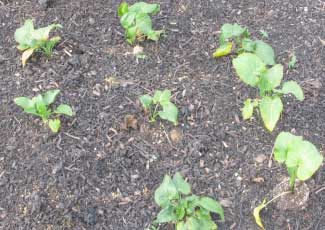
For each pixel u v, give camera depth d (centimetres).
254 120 164
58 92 160
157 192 136
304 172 132
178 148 157
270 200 146
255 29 192
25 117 162
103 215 143
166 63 179
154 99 158
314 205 146
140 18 177
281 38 189
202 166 153
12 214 142
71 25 188
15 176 149
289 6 201
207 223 135
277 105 148
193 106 167
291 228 142
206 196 147
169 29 189
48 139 157
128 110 165
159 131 161
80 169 151
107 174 150
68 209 143
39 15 191
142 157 154
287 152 136
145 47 183
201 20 194
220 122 163
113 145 156
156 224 141
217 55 180
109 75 174
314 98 171
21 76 172
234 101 169
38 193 145
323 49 186
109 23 190
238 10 198
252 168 153
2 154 153
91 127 160
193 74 176
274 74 150
